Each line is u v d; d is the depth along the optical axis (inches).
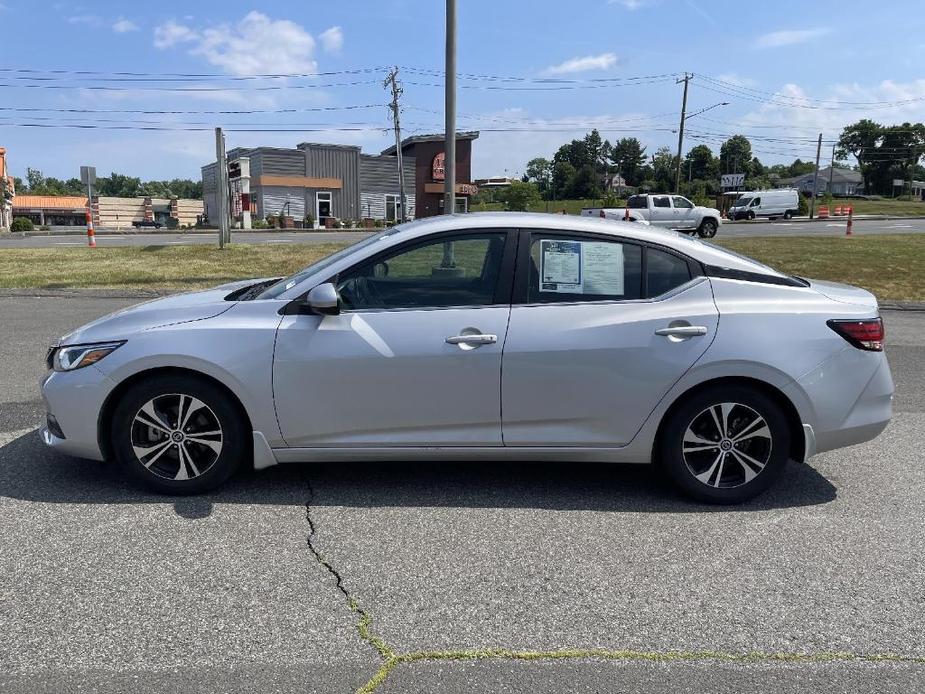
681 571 131.6
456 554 136.7
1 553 133.7
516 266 156.3
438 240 157.6
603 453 157.5
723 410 156.2
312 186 2016.5
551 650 107.7
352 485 168.2
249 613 116.1
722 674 102.7
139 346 152.5
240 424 157.3
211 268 610.5
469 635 111.3
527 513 154.9
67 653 105.0
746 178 4589.1
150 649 106.3
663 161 4877.0
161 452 157.6
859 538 145.6
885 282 557.9
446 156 625.6
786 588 126.3
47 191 5162.4
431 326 152.9
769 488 169.9
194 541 139.7
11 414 217.0
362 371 152.3
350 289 156.8
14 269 594.2
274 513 152.6
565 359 152.1
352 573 129.2
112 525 145.7
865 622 116.3
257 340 152.5
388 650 107.2
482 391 153.3
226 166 871.7
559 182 4813.0
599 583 127.1
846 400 156.0
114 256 710.5
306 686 98.8
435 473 176.6
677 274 157.8
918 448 201.5
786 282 161.0
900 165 4510.3
